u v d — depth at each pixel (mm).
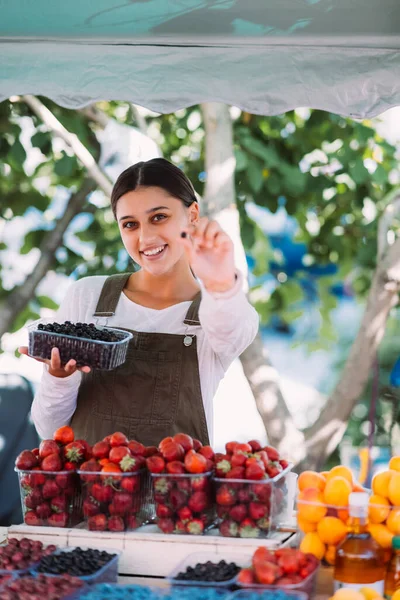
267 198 5289
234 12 2916
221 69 3068
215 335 2904
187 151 5832
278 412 4746
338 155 5234
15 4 2957
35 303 5734
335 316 7180
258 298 5781
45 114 5109
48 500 2578
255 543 2395
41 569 2291
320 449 4762
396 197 4953
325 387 7227
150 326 3180
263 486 2424
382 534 2314
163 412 3047
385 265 4691
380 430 6398
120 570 2471
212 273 2770
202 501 2457
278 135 5328
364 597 2172
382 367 6465
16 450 4098
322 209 5594
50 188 5848
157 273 3160
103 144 5352
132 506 2516
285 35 2971
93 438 3070
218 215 4727
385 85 3020
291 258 5770
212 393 3117
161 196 3123
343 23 2924
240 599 2070
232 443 2537
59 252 5691
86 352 2826
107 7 2941
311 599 2221
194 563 2344
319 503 2377
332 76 3031
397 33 2932
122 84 3105
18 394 4168
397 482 2352
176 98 3096
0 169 5676
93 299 3307
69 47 3092
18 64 3123
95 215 5758
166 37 3002
